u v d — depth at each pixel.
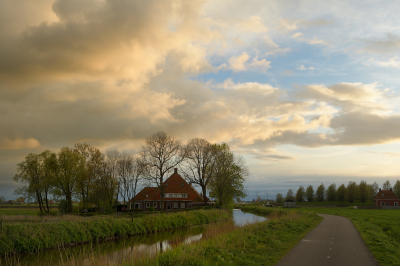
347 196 125.81
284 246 16.86
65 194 56.91
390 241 19.17
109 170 61.56
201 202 75.44
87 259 13.57
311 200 148.25
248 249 14.83
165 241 28.50
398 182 127.75
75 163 57.09
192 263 11.12
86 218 32.94
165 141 59.25
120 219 34.06
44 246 24.08
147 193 74.88
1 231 22.52
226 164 65.00
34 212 63.12
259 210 71.19
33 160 59.69
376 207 83.31
